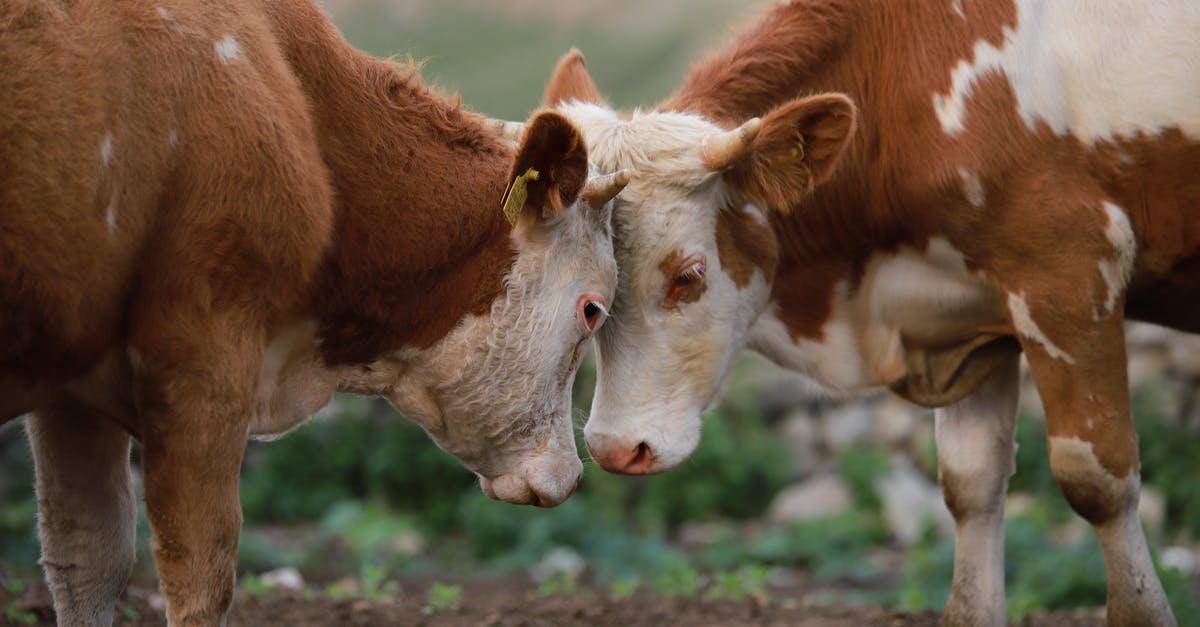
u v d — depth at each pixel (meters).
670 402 7.70
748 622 9.56
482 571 14.83
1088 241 7.50
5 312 5.41
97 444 6.58
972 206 7.62
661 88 30.30
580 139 6.07
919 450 17.53
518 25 37.41
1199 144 7.50
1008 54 7.62
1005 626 8.44
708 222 7.57
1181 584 10.73
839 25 8.06
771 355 8.57
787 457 17.83
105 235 5.56
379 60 6.69
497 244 6.51
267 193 5.89
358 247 6.34
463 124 6.68
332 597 10.28
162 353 5.75
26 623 8.30
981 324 8.09
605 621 9.63
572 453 6.87
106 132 5.49
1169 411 16.27
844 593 13.47
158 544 5.82
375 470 16.94
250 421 6.04
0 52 5.25
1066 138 7.60
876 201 7.97
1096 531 7.74
